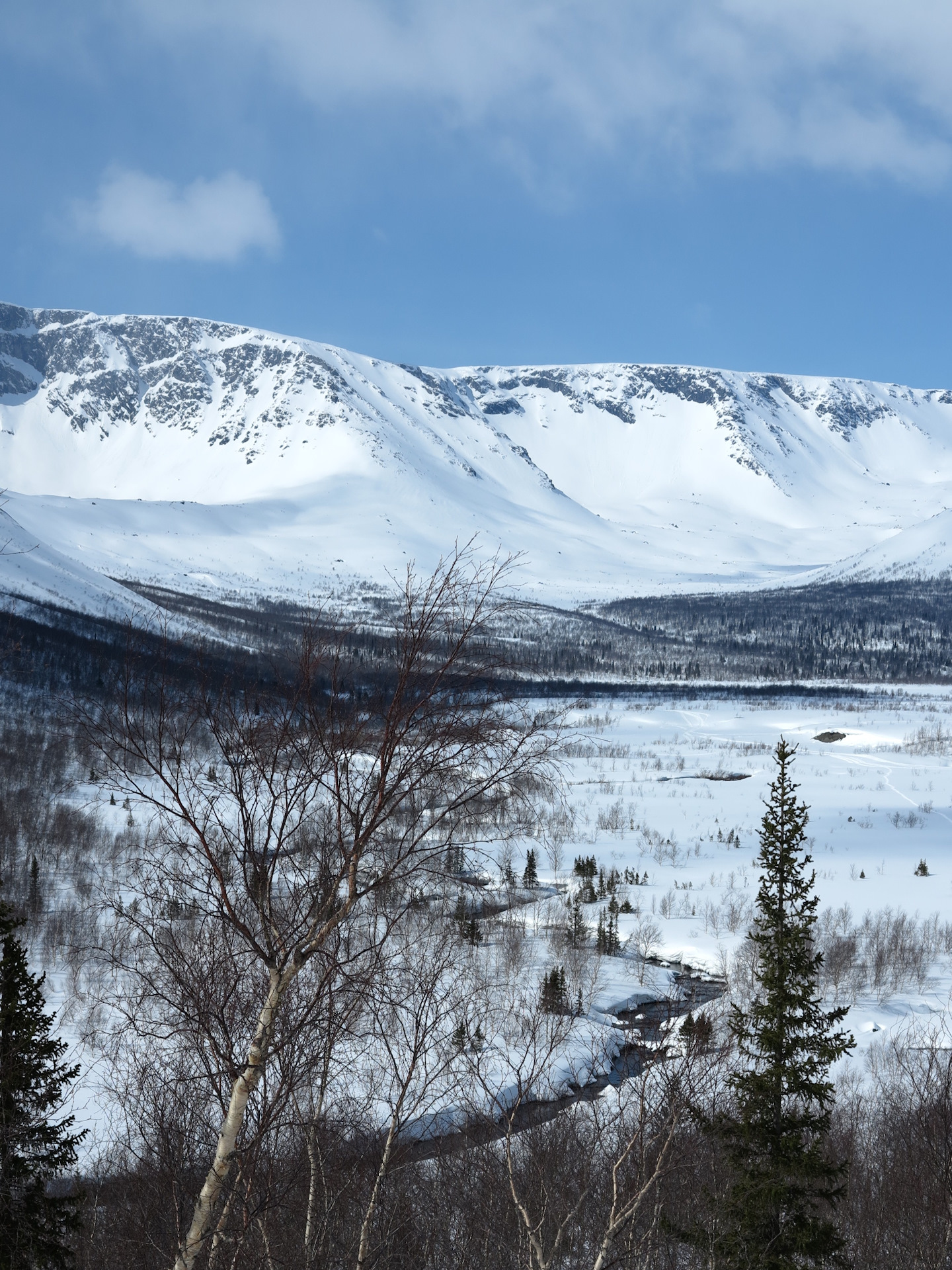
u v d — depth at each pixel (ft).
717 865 321.93
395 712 31.09
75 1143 65.00
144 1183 44.11
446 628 31.89
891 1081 116.67
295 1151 42.98
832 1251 64.85
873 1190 90.48
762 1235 63.93
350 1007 37.65
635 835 369.50
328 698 31.53
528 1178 56.80
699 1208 67.82
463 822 32.58
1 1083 59.52
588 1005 169.89
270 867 33.45
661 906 264.52
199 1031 36.47
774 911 67.51
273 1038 35.19
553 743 31.78
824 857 341.41
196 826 32.40
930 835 381.81
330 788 32.53
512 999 98.68
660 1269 65.31
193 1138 40.93
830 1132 101.81
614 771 522.88
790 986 66.03
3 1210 59.16
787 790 69.05
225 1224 37.86
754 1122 64.23
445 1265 55.26
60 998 107.04
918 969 208.54
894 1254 80.12
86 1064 99.50
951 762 580.30
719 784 492.95
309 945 34.58
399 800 32.09
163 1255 46.42
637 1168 48.65
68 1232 62.44
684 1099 47.70
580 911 236.84
